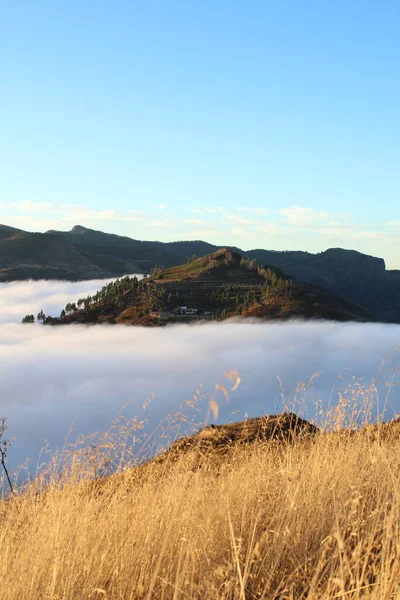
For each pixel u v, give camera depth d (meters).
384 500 3.73
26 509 5.43
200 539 3.70
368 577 3.10
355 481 4.57
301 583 3.15
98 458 5.61
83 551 4.00
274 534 3.64
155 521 4.30
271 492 4.75
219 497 4.73
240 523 4.08
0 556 4.20
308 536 3.73
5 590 3.63
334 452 5.69
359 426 6.52
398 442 5.91
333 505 4.13
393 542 2.95
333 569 3.08
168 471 5.92
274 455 6.55
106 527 4.52
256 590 3.17
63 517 4.76
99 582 3.62
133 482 5.78
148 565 3.72
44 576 3.82
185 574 3.27
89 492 5.72
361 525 3.41
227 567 3.20
